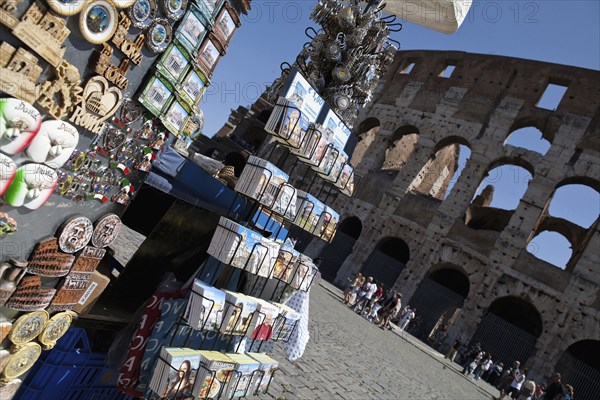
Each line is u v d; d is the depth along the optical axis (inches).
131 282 217.5
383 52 292.0
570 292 1273.4
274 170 207.8
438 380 784.3
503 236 1389.0
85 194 148.9
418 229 1513.3
